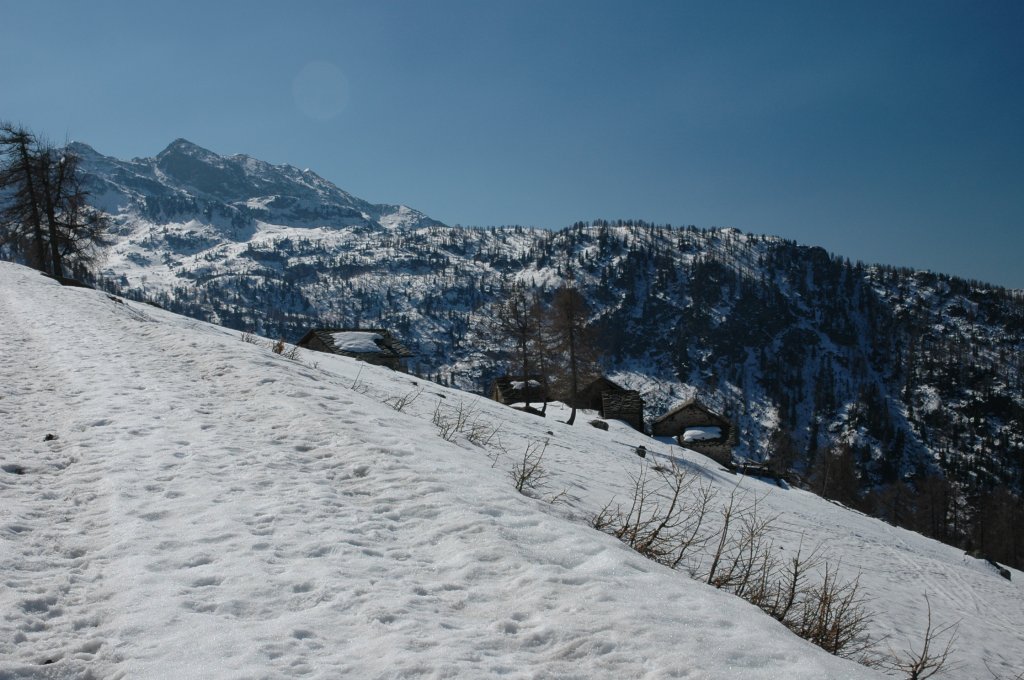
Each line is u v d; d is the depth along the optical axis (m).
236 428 8.60
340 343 46.19
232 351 13.47
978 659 12.05
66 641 3.51
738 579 7.51
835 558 17.77
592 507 10.77
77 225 42.03
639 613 4.06
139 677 3.12
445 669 3.24
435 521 5.80
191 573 4.43
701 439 50.56
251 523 5.45
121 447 7.33
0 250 42.53
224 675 3.13
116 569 4.43
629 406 53.12
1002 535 82.12
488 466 8.88
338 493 6.48
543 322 42.09
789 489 39.62
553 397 51.66
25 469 6.52
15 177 40.12
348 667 3.30
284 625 3.74
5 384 10.28
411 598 4.21
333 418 9.16
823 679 3.31
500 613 4.11
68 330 16.41
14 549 4.59
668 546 8.18
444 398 22.80
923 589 18.88
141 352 13.68
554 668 3.41
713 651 3.60
